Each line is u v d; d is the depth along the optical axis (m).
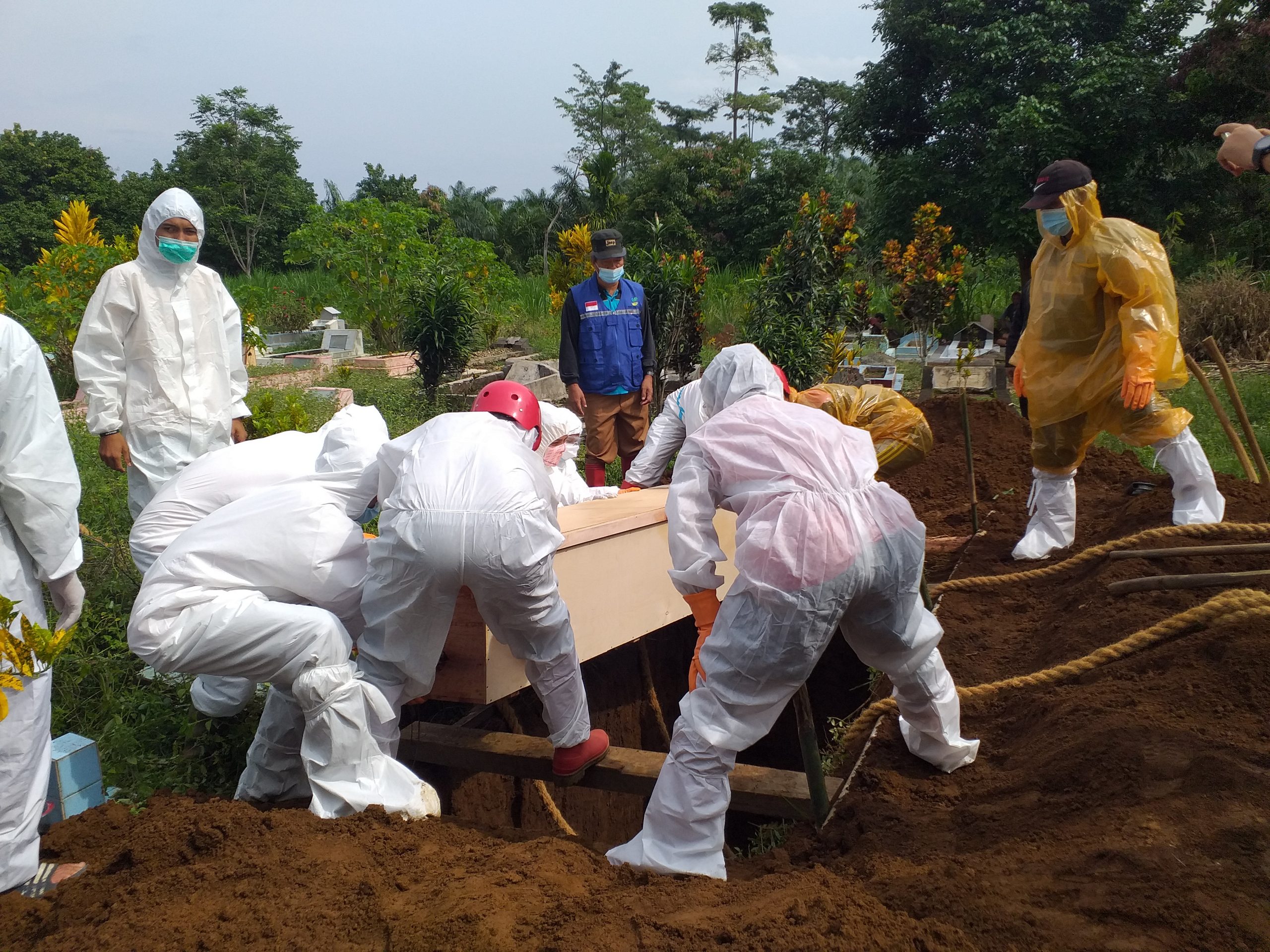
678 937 2.63
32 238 40.78
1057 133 20.41
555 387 11.93
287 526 3.68
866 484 3.36
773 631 3.17
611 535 4.55
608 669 6.98
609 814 6.96
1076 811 3.21
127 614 5.48
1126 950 2.37
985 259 23.42
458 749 4.45
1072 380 5.68
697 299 9.92
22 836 3.09
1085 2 21.83
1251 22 19.45
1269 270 20.83
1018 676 4.48
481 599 3.67
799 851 3.56
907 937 2.56
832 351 9.59
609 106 46.88
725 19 50.78
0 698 2.80
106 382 5.28
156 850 3.20
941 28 21.70
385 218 20.16
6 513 3.12
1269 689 3.61
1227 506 5.93
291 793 3.87
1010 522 7.11
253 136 44.56
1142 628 4.43
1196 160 22.12
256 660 3.42
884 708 4.41
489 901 2.83
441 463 3.64
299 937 2.69
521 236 43.25
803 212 9.63
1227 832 2.73
